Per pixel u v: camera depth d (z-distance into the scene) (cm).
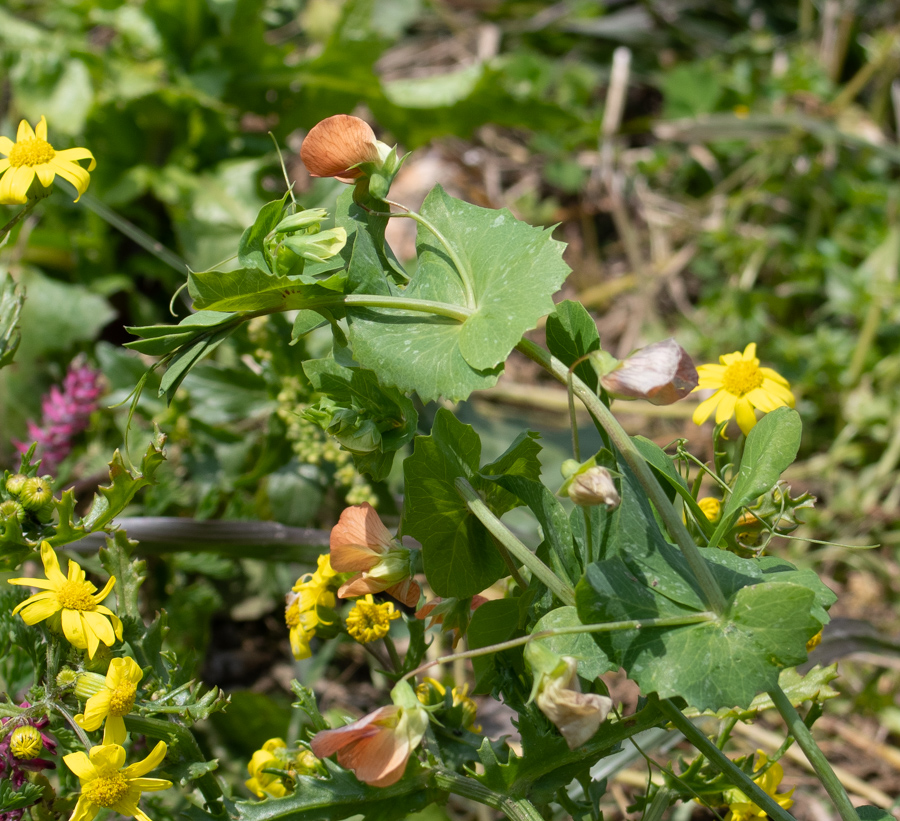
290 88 98
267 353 66
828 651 62
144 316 88
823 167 124
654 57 145
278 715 65
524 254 48
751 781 48
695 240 121
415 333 48
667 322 115
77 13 96
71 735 50
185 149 93
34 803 51
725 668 45
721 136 125
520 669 50
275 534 64
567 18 148
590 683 49
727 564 47
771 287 116
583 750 49
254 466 72
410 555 49
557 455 89
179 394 69
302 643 55
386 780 46
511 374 104
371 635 54
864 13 141
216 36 93
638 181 127
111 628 49
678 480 50
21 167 52
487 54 139
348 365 48
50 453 67
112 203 86
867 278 106
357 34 94
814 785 68
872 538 90
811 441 100
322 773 50
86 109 87
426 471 48
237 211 88
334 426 49
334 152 48
